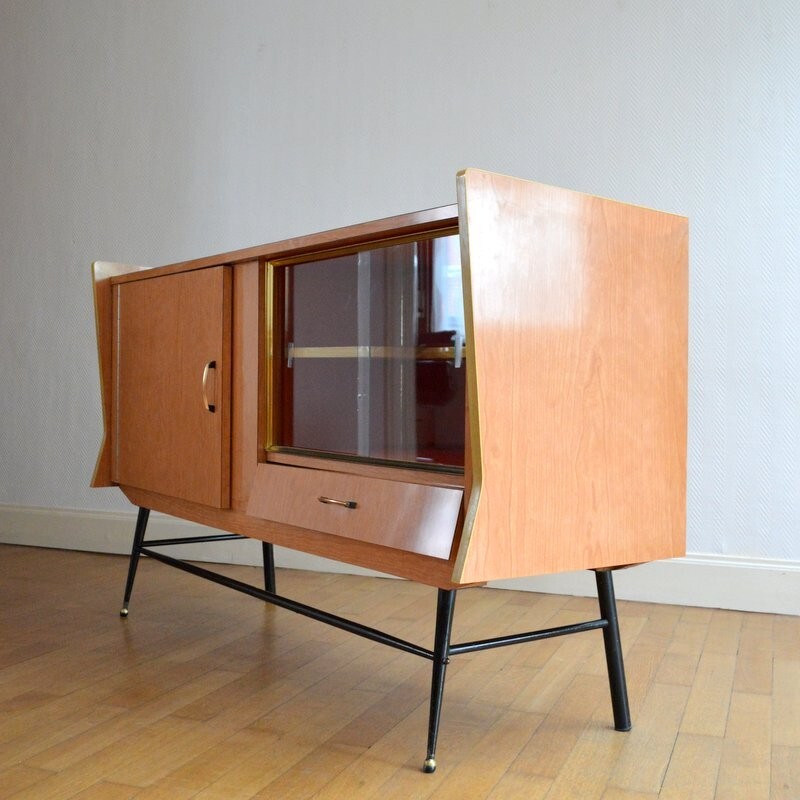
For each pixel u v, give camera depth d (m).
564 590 2.91
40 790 1.45
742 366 2.75
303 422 1.90
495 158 3.03
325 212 3.28
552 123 2.96
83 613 2.61
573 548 1.57
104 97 3.60
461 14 3.07
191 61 3.46
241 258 2.01
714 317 2.77
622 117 2.87
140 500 2.53
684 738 1.70
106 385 2.60
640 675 2.08
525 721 1.79
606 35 2.89
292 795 1.44
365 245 1.74
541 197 1.53
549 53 2.96
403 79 3.15
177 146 3.49
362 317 1.75
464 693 1.95
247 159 3.39
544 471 1.53
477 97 3.05
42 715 1.79
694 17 2.78
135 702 1.88
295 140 3.31
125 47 3.56
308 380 1.89
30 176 3.71
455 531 1.48
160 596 2.84
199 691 1.95
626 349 1.67
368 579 3.12
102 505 3.60
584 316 1.59
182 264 2.23
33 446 3.71
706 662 2.19
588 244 1.60
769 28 2.71
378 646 2.31
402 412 1.65
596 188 2.91
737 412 2.75
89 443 3.62
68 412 3.65
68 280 3.66
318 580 3.10
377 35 3.18
